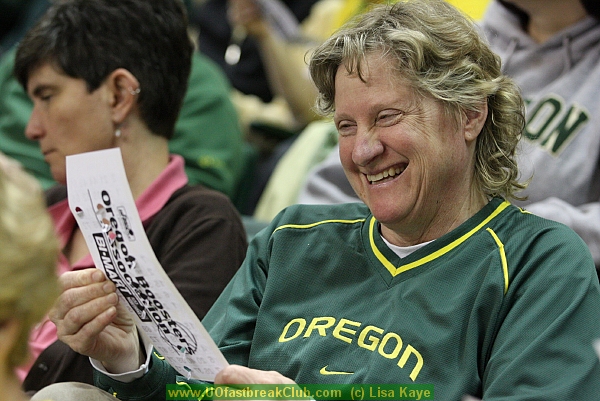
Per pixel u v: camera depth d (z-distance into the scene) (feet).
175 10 23.86
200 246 22.50
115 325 18.22
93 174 15.89
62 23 23.00
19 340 12.02
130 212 15.72
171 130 24.38
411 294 17.57
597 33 25.81
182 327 16.53
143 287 16.47
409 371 16.75
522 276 17.01
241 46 45.93
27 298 11.79
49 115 23.22
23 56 23.20
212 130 33.76
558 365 15.76
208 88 34.32
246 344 19.04
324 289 18.76
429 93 17.21
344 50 17.49
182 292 21.72
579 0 25.77
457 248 17.78
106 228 16.22
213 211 23.12
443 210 17.99
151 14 23.38
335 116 17.95
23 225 11.84
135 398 18.57
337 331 17.83
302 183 32.94
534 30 27.02
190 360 17.13
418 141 17.25
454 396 16.28
